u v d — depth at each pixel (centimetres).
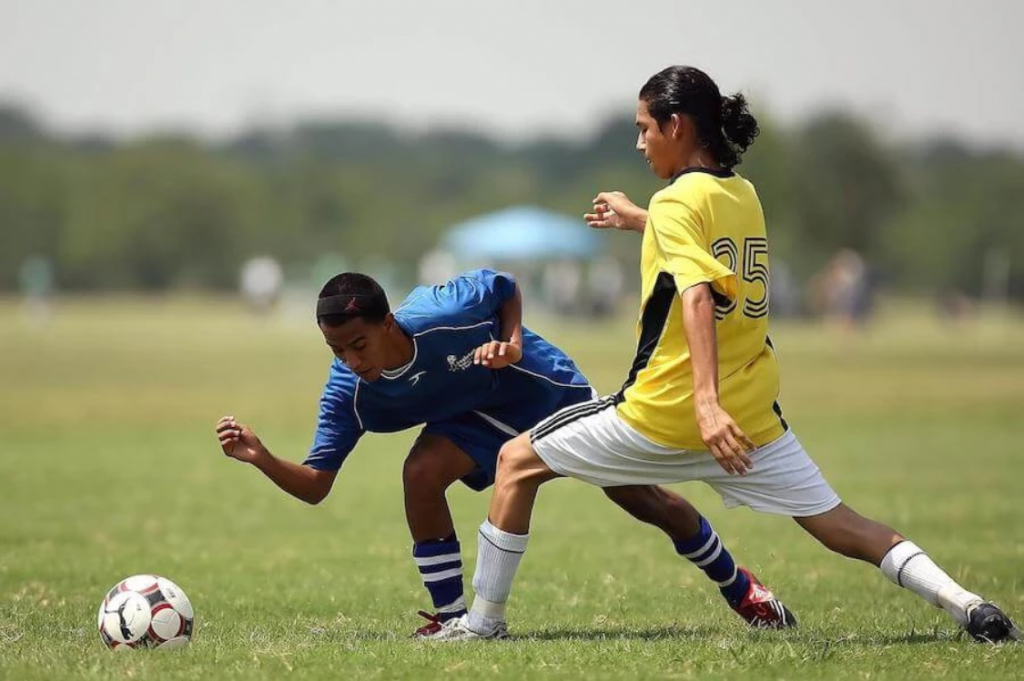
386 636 2605
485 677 2111
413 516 2638
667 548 3966
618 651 2312
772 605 2711
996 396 9606
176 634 2388
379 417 2603
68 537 4162
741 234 2317
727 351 2320
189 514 4697
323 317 2408
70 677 2120
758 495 2375
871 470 5869
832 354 14325
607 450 2359
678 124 2350
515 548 2450
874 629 2627
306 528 4391
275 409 8506
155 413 8294
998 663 2169
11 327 18838
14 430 7412
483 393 2628
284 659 2244
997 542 4012
